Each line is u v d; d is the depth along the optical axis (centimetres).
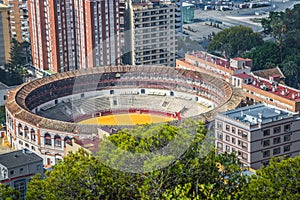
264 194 11431
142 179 8912
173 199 8425
